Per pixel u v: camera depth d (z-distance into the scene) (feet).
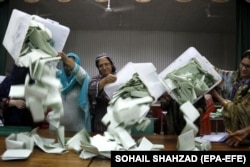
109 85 3.32
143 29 20.36
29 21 2.82
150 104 3.14
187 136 3.06
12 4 14.56
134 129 3.34
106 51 21.03
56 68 3.04
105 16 16.74
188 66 3.32
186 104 3.20
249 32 11.03
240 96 3.68
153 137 4.09
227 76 4.09
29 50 2.88
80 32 21.07
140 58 20.97
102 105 4.72
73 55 5.17
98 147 2.74
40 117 2.77
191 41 20.85
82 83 4.53
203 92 3.31
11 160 2.58
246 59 3.77
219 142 3.86
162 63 20.89
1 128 4.34
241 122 3.64
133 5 14.37
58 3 14.44
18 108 5.10
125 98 3.14
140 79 3.18
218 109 6.30
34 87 2.70
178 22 17.92
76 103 4.72
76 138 3.19
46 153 2.89
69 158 2.74
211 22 17.70
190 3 13.91
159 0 13.57
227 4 13.92
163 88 3.22
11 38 2.85
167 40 20.98
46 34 2.93
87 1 14.07
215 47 20.76
